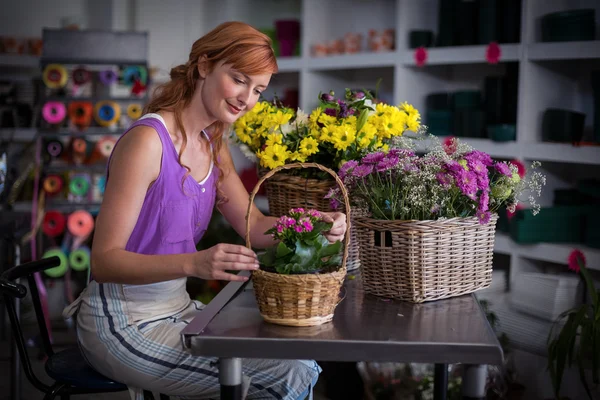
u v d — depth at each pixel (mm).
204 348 1466
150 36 5652
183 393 1771
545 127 3557
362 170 1795
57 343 3957
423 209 1772
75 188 4496
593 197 3574
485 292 3543
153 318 1841
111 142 4543
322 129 2045
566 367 3084
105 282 1724
